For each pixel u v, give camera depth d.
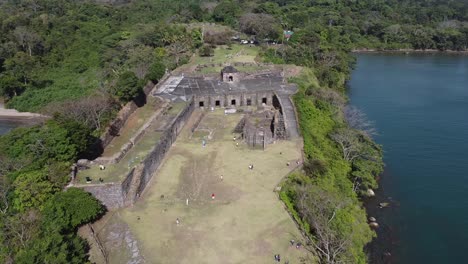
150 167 66.50
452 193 75.00
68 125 65.56
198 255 48.66
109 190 56.50
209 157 73.94
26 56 146.38
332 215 56.66
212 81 111.19
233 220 55.09
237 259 47.94
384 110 117.69
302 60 141.00
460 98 128.38
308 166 69.12
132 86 95.94
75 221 50.72
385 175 81.56
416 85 144.88
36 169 56.56
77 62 152.12
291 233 52.44
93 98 91.81
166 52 139.00
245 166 70.06
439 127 104.56
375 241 62.25
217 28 176.25
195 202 59.56
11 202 53.19
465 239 62.97
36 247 42.16
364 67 180.25
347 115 103.56
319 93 105.69
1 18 170.25
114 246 50.97
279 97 100.00
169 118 84.25
